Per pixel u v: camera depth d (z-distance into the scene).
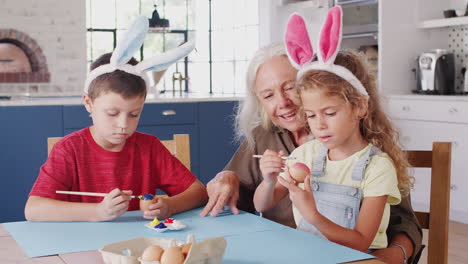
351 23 5.03
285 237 1.23
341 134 1.38
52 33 5.34
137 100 1.49
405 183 1.52
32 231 1.32
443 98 4.21
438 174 1.58
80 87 5.46
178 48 1.50
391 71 4.79
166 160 1.76
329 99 1.35
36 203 1.46
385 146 1.50
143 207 1.46
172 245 0.99
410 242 1.51
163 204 1.47
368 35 4.86
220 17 6.43
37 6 5.27
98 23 6.12
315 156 1.55
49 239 1.24
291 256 1.09
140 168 1.72
